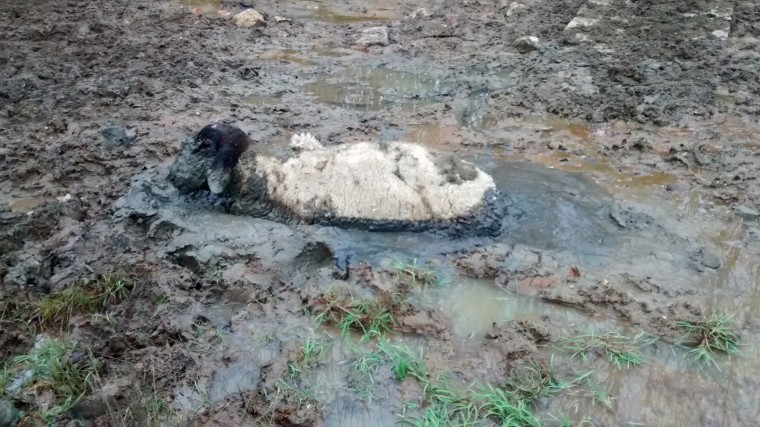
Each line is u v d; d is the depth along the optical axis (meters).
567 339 1.84
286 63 4.08
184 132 3.04
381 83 3.78
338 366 1.77
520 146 2.93
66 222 2.35
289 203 2.33
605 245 2.20
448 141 2.99
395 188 2.28
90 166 2.76
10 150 2.85
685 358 1.78
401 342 1.86
